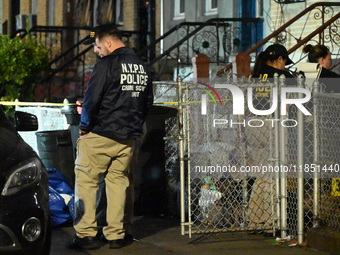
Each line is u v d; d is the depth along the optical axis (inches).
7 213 497.7
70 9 1696.6
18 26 1836.9
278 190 647.1
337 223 618.2
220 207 663.1
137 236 668.7
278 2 1139.9
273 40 1168.2
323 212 628.4
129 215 645.3
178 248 621.6
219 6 1288.1
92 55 1569.9
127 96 597.0
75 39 1681.8
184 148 685.3
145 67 610.2
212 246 627.8
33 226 511.5
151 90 618.8
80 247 616.1
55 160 772.6
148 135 761.0
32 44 1304.1
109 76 591.2
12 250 498.6
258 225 654.5
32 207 510.6
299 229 624.4
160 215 768.3
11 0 1926.7
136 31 1481.3
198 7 1336.1
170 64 1314.0
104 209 652.7
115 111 596.7
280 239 639.1
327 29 1106.1
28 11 1841.8
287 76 662.5
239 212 663.1
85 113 595.5
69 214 701.9
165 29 1403.8
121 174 620.7
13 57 1259.2
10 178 507.2
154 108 762.2
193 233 644.7
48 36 1700.3
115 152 605.3
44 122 871.7
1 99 1270.9
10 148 526.6
